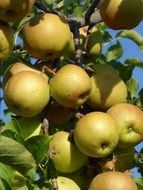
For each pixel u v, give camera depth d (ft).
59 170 2.43
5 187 2.25
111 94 2.52
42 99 2.42
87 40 2.95
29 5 2.38
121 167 2.52
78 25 2.64
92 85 2.52
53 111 2.50
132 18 2.62
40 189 2.30
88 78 2.43
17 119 2.52
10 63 2.79
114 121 2.46
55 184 2.32
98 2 2.64
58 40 2.51
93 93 2.51
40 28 2.51
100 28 3.69
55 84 2.42
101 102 2.52
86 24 2.72
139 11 2.61
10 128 2.36
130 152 2.53
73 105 2.44
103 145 2.36
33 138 2.28
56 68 2.53
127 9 2.59
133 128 2.47
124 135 2.46
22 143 2.28
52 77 2.47
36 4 2.58
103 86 2.52
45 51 2.52
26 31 2.53
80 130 2.36
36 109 2.42
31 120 2.48
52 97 2.51
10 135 2.29
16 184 2.27
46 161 2.34
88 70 2.56
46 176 2.32
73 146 2.41
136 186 2.34
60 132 2.46
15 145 2.13
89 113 2.41
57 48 2.53
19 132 2.36
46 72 2.53
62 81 2.40
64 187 2.36
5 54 2.45
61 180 2.38
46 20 2.52
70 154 2.40
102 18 2.68
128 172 2.51
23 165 2.19
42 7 2.59
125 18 2.62
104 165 2.42
